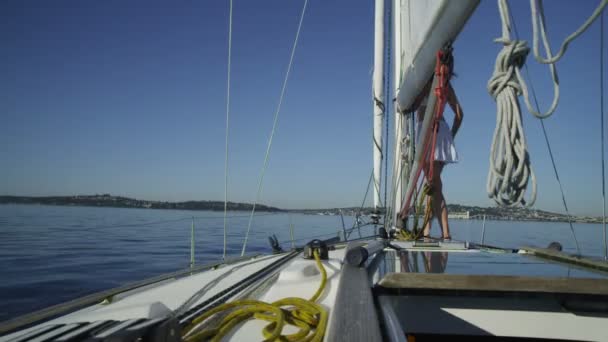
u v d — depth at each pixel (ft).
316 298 5.67
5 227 75.92
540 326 5.67
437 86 8.34
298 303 5.11
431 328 5.83
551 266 7.07
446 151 12.55
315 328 4.77
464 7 6.37
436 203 13.35
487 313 5.77
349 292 4.46
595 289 5.32
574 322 5.62
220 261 10.65
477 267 6.94
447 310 5.82
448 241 12.35
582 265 7.07
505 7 4.84
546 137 7.89
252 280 7.31
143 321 3.19
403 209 15.40
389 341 3.49
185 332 4.52
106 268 38.01
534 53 4.26
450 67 8.16
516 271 6.40
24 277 32.94
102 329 2.94
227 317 4.91
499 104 4.90
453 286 5.56
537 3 4.25
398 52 15.93
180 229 93.56
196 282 7.79
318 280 6.36
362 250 6.29
